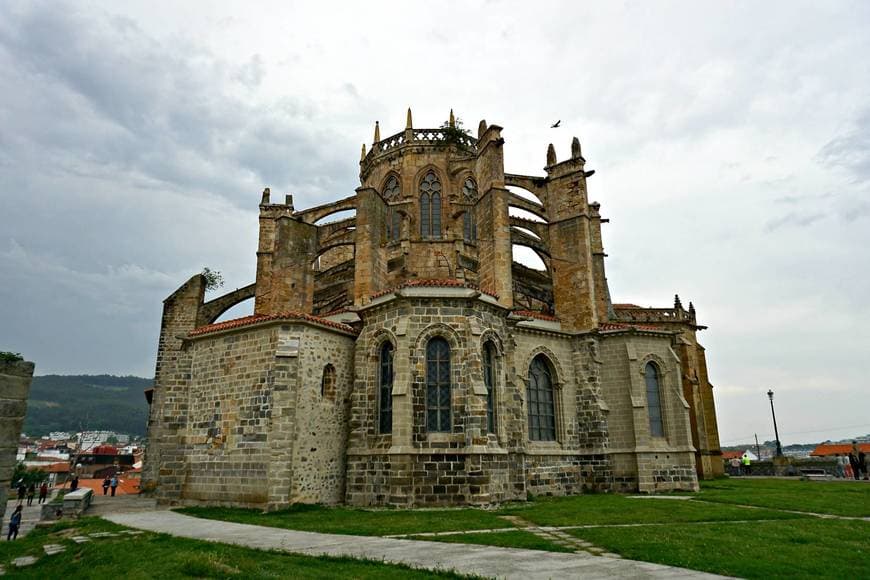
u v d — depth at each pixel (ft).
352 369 95.30
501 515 70.85
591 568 39.68
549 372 114.93
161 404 131.03
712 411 159.33
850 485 114.62
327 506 83.61
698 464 143.02
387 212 123.34
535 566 40.40
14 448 40.24
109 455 401.29
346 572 38.65
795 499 85.30
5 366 40.37
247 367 87.51
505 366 95.09
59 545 57.57
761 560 41.96
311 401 86.17
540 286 141.18
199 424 91.56
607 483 109.19
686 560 41.78
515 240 133.08
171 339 134.00
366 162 161.58
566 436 111.04
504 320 96.99
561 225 127.03
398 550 47.29
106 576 41.24
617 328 116.26
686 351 149.89
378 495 82.74
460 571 38.68
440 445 81.97
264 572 38.58
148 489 127.44
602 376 116.16
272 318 85.76
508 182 136.67
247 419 84.74
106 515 79.77
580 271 121.80
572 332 118.21
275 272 114.01
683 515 68.69
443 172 147.64
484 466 80.84
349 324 100.17
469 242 133.28
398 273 123.34
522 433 97.09
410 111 153.58
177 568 40.27
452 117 152.76
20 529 83.97
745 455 219.82
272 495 78.13
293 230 117.70
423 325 87.04
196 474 88.99
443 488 79.92
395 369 85.10
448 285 89.51
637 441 108.68
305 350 86.58
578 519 66.33
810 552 44.96
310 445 84.53
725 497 89.66
